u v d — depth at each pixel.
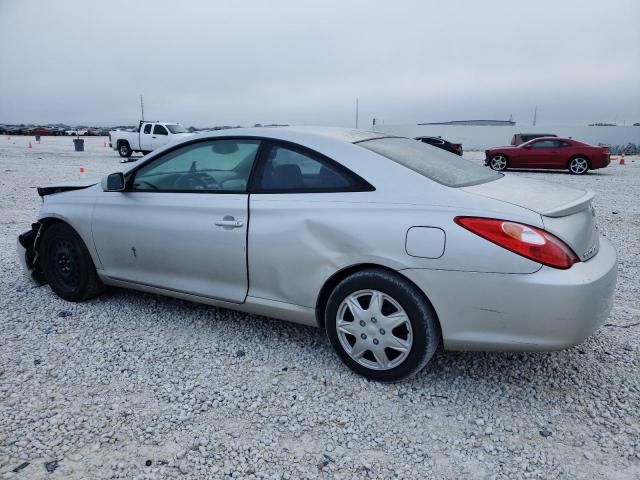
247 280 3.40
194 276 3.66
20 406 2.82
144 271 3.91
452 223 2.69
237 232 3.34
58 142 46.97
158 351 3.48
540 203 2.78
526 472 2.34
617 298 4.51
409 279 2.80
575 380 3.11
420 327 2.83
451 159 3.52
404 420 2.73
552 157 18.59
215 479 2.29
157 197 3.77
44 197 4.51
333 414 2.78
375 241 2.85
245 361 3.35
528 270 2.56
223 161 3.52
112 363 3.31
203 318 4.04
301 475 2.32
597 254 2.92
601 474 2.33
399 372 2.95
